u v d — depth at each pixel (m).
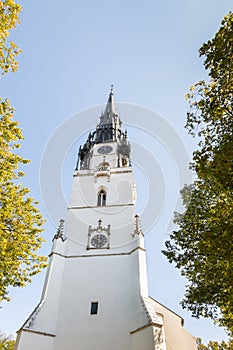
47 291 24.23
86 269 26.47
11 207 15.55
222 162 11.68
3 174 15.34
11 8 13.69
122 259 27.06
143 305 22.28
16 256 15.48
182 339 26.00
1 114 16.14
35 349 20.47
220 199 15.26
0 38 13.55
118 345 21.02
